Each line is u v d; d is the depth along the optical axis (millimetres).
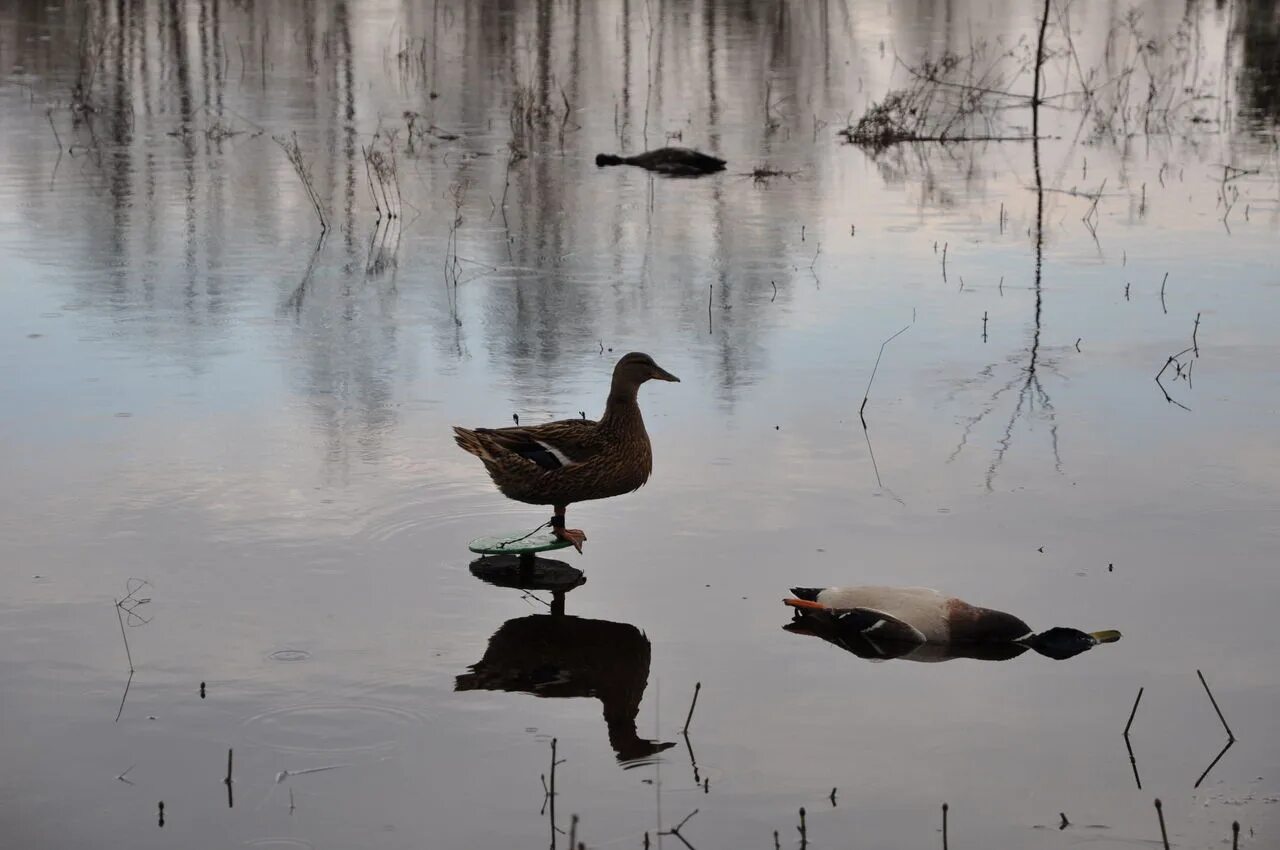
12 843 6762
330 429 12320
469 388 13461
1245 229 19953
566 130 27750
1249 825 6863
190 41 37906
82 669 8320
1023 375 13812
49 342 14656
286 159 24656
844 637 8875
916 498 10875
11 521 10328
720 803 7094
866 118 27109
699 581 9555
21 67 33656
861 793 7188
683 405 13039
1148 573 9586
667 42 38719
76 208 20891
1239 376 13641
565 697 8102
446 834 6840
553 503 10148
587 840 6785
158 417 12547
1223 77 33281
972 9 44188
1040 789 7211
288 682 8211
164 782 7250
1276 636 8719
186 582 9438
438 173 23828
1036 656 8594
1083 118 29203
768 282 17422
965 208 21578
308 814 7000
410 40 37094
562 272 17875
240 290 16828
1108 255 18594
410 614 9055
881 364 14211
